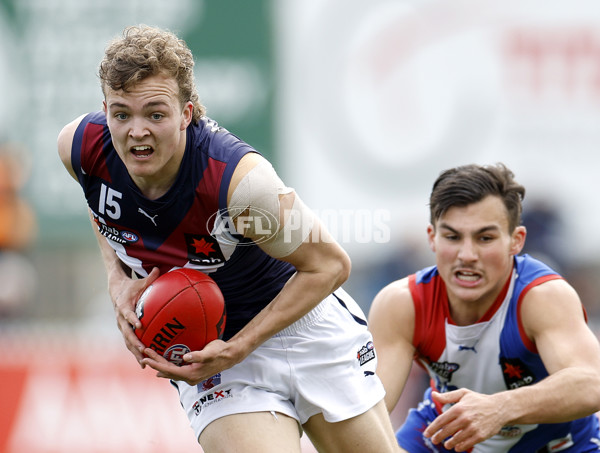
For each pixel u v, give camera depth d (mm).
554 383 13508
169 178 11914
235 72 35812
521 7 36406
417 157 36062
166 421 24781
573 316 14281
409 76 36312
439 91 36250
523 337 14539
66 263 33688
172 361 12242
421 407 16516
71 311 33125
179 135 11633
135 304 12492
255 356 13047
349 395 13219
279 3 35969
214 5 35656
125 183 12180
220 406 12844
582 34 36250
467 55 36344
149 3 35688
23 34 35469
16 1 35469
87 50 35625
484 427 13203
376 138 36094
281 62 35938
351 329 13633
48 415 24859
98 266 33844
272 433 12648
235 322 13281
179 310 12016
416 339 15148
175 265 12688
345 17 36125
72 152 12477
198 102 12172
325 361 13195
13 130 35125
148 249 12672
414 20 36281
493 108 36312
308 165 35938
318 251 12203
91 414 24891
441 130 36219
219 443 12703
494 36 36375
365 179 36031
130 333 12312
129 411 24844
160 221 12234
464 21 36469
